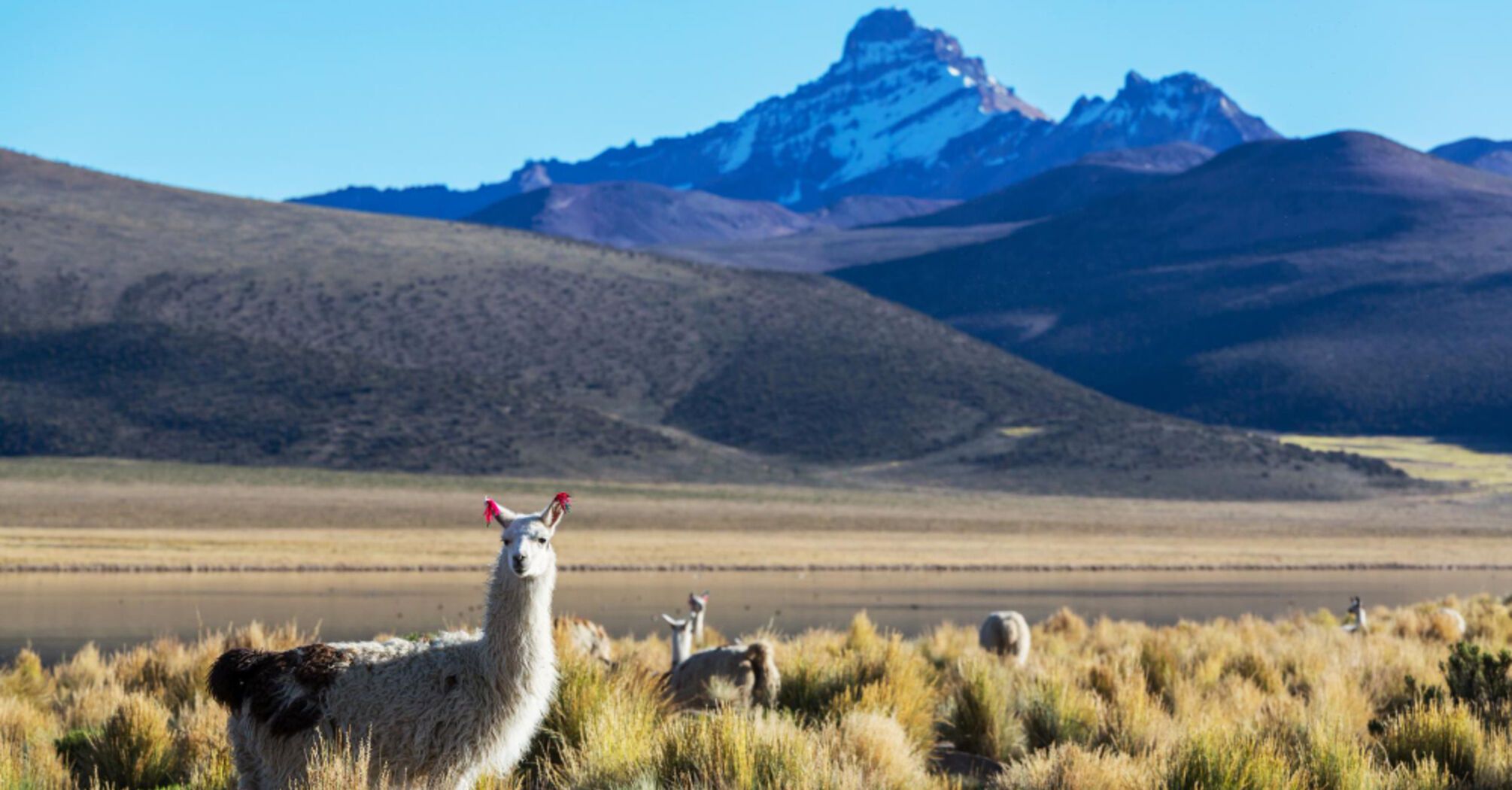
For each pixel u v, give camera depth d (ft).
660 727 52.54
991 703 66.64
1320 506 558.97
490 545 326.85
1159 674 83.41
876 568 291.99
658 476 545.85
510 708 40.40
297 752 39.70
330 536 335.26
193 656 82.43
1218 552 364.38
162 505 395.96
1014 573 289.94
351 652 40.63
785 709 65.26
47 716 69.36
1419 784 51.62
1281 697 72.43
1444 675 74.38
